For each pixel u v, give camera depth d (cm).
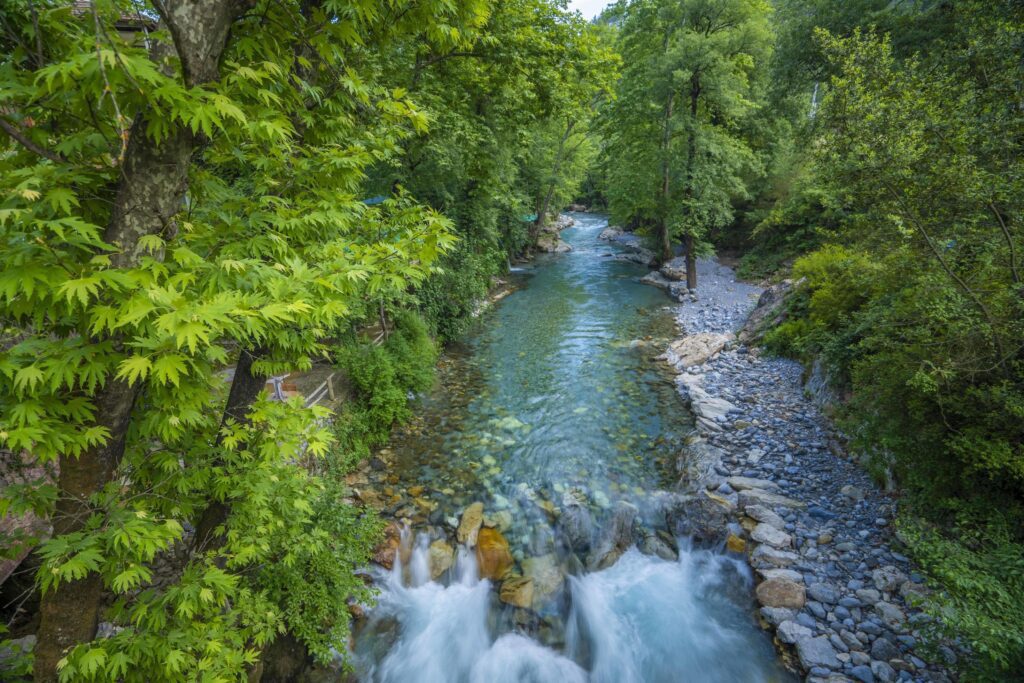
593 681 638
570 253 3306
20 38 313
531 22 1254
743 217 2748
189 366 331
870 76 670
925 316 662
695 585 755
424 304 1537
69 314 256
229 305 263
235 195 445
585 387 1369
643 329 1822
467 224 1741
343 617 638
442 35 541
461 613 724
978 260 617
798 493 880
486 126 1427
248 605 512
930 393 655
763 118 2264
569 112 1451
